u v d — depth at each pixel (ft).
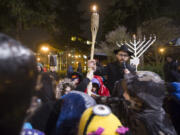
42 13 42.01
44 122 3.84
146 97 3.77
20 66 1.36
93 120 3.31
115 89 4.78
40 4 42.09
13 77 1.31
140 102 3.88
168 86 5.21
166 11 49.85
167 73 5.59
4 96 1.29
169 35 36.17
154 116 3.82
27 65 1.42
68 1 62.59
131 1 47.19
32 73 1.51
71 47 67.62
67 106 4.01
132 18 50.19
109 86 8.38
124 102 4.18
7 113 1.33
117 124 3.31
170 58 5.65
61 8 49.85
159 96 3.87
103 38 56.18
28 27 40.04
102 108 3.46
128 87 3.91
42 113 3.84
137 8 46.09
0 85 1.26
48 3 42.93
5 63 1.28
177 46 5.62
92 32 6.07
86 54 69.00
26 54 1.43
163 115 3.94
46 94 3.44
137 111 3.94
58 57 65.16
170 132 3.79
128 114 4.17
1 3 36.04
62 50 66.23
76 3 64.49
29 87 1.47
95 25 6.05
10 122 1.36
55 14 45.32
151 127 3.77
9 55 1.30
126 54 8.50
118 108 4.37
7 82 1.29
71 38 66.54
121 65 8.38
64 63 66.23
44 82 3.37
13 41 1.40
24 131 2.97
